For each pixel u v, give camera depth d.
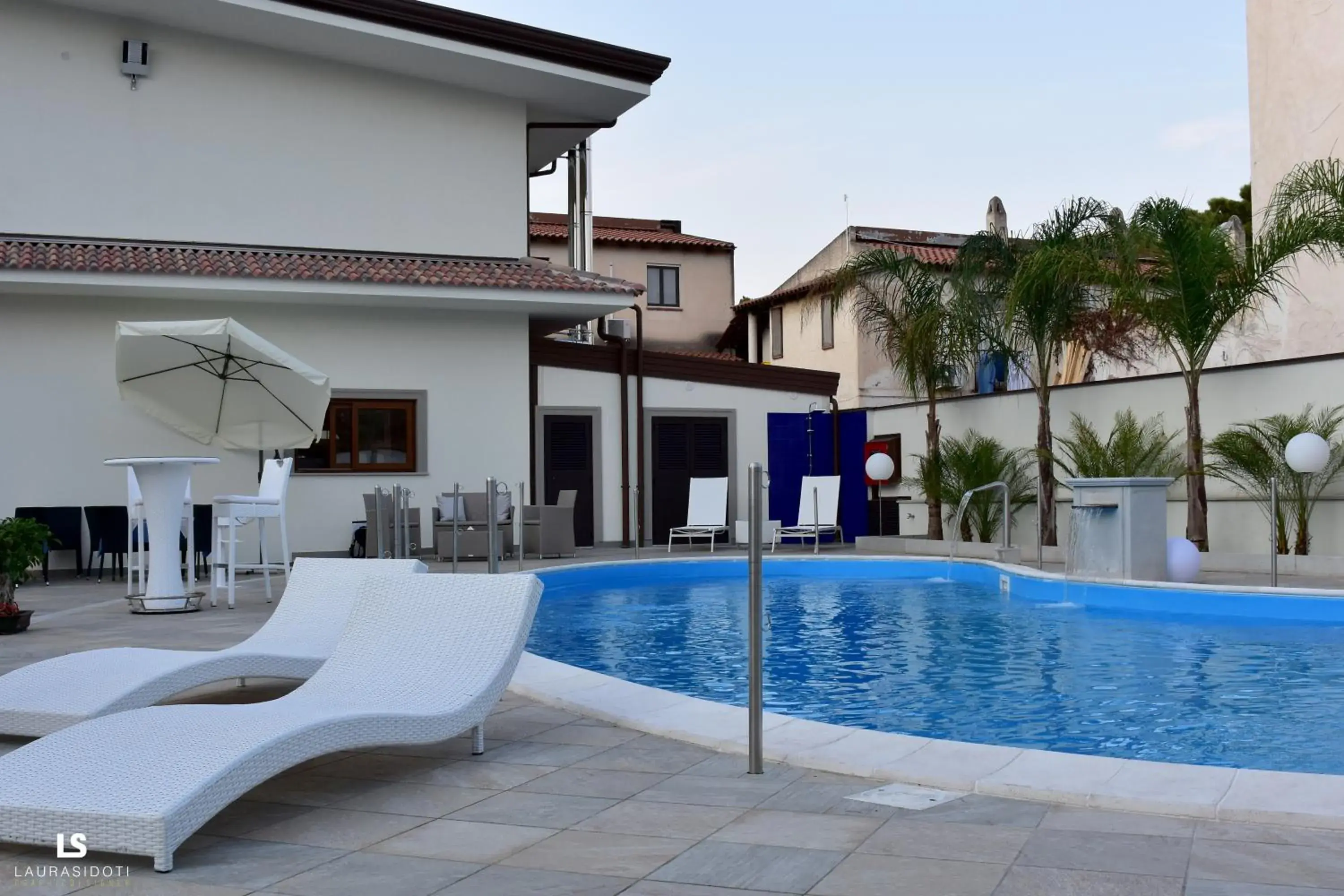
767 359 30.55
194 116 16.41
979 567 13.45
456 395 17.09
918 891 2.87
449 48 16.42
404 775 4.27
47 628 8.80
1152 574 11.15
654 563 14.41
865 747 4.44
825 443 20.20
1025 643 8.54
